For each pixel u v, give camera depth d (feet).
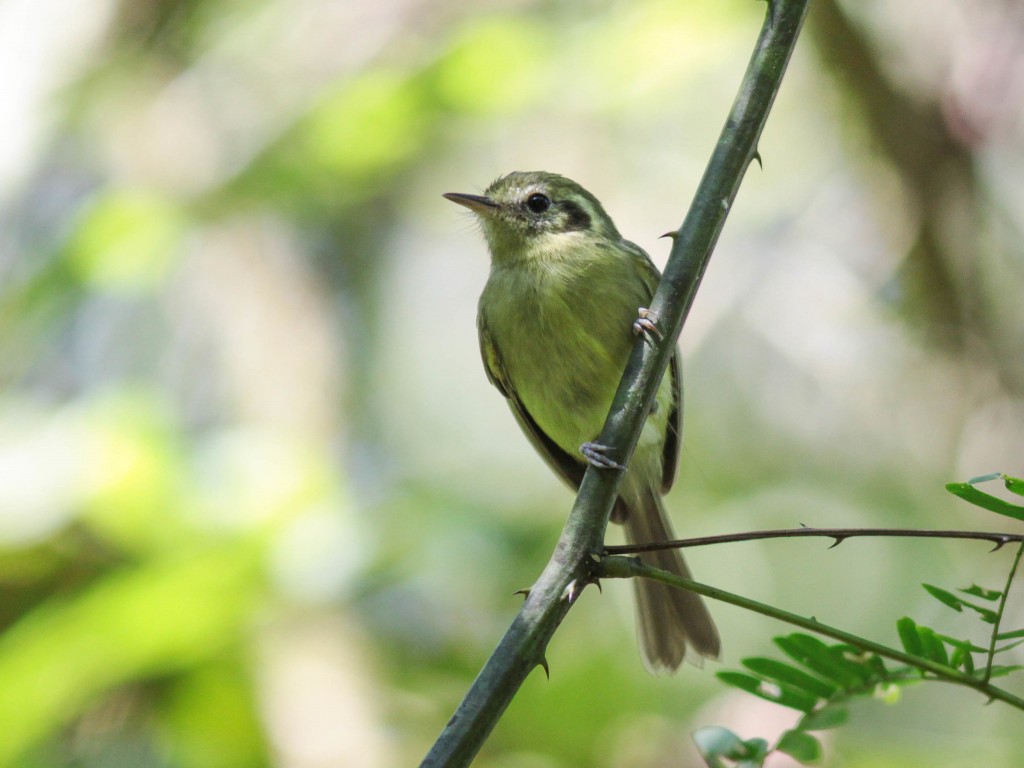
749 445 46.21
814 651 14.90
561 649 41.11
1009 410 38.93
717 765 14.60
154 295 45.14
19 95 42.11
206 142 45.60
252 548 33.04
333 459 36.78
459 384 47.47
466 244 48.83
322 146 43.52
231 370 46.14
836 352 41.34
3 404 36.73
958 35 38.75
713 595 13.48
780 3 15.87
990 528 38.70
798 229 41.70
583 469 26.99
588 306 24.41
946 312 39.52
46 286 40.04
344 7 46.78
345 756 34.42
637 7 44.57
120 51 44.78
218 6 47.01
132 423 34.65
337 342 46.29
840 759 32.89
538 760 37.76
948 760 34.53
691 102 44.29
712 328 41.65
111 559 34.65
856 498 45.09
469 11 45.80
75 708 30.99
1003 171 39.55
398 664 38.24
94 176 45.09
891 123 38.88
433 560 36.88
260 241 46.88
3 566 34.01
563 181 26.05
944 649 13.94
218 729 34.09
